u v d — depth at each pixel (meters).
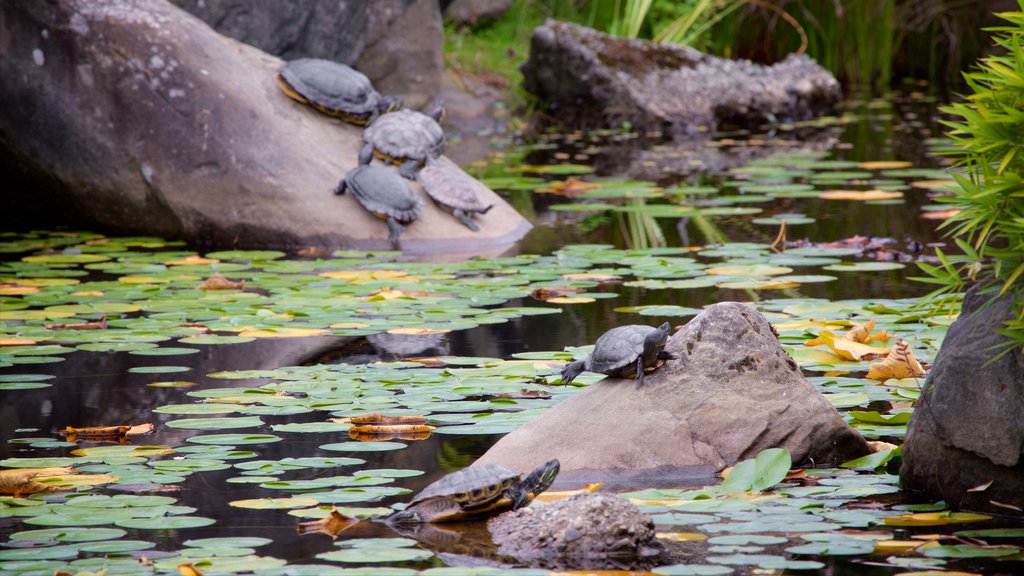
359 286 10.97
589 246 13.02
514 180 18.14
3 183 14.58
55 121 13.98
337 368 8.29
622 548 5.04
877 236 13.27
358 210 13.52
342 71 14.66
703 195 16.62
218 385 7.93
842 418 6.54
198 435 6.86
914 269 11.45
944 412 5.74
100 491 5.93
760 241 13.27
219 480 6.09
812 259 12.06
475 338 9.10
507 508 5.59
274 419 7.14
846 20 31.52
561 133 24.64
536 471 5.68
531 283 11.16
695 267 11.70
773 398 6.44
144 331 9.32
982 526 5.34
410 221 13.35
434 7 22.36
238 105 13.90
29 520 5.46
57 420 7.21
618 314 9.76
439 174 13.98
